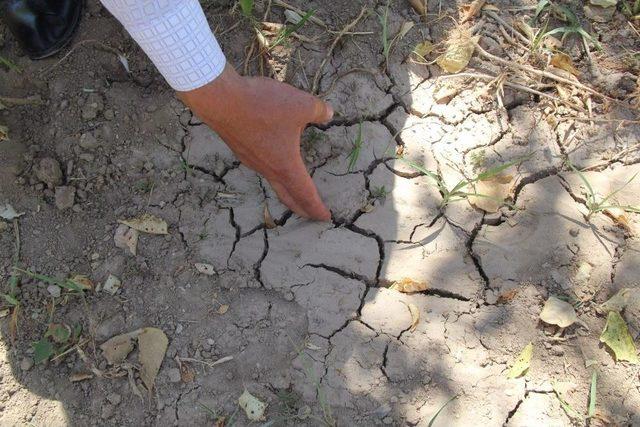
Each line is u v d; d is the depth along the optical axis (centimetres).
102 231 229
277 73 251
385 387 204
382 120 245
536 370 207
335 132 241
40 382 207
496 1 265
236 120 175
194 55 153
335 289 218
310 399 203
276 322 214
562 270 220
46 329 214
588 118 245
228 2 261
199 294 218
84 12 256
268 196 232
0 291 220
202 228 228
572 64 256
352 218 229
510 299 216
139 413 203
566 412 201
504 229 227
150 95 246
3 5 239
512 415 201
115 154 238
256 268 222
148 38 149
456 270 221
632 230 225
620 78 251
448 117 246
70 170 236
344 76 251
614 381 204
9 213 230
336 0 263
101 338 212
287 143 189
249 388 205
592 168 237
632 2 265
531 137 242
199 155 239
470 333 212
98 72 248
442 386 204
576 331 212
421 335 211
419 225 227
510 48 260
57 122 241
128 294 219
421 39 259
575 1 264
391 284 220
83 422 202
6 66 249
